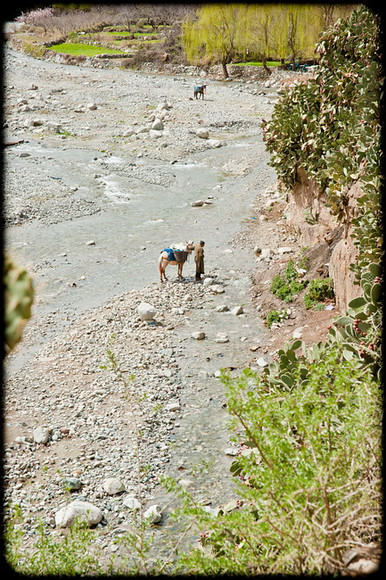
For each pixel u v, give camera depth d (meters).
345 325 9.66
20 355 16.19
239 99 54.28
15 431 12.58
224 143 40.62
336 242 18.69
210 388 14.34
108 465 11.56
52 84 57.94
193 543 8.97
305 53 64.88
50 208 28.20
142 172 34.50
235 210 28.20
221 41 66.19
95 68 74.00
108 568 7.88
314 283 17.44
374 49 14.77
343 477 5.80
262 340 16.48
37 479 11.10
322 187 19.81
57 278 21.16
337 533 5.40
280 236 23.92
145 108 49.72
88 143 39.69
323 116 19.09
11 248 23.66
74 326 17.77
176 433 12.62
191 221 27.03
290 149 22.22
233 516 6.00
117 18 93.69
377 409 6.27
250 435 6.14
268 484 5.61
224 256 22.80
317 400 6.24
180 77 68.81
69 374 15.09
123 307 18.78
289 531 5.33
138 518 9.90
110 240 24.97
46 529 9.65
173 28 80.06
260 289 19.62
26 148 37.50
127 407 13.55
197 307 18.92
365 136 13.07
